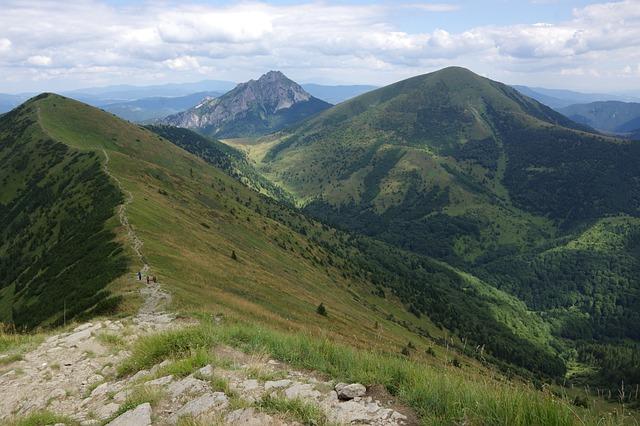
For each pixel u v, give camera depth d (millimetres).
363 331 70375
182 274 48844
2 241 107312
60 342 17328
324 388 9461
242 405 8398
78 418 9758
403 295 184125
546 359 180750
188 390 9523
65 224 93375
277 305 59031
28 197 126875
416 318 164875
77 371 13664
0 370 14500
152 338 13398
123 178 114562
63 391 11844
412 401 8680
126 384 11352
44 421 9695
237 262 79000
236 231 126438
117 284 39938
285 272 109375
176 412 8781
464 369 10227
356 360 11430
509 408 7395
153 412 8969
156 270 44781
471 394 8188
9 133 186625
